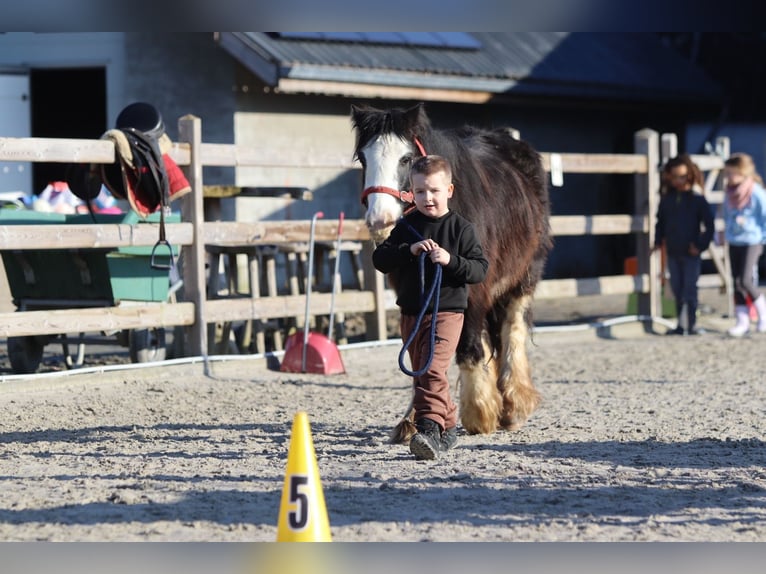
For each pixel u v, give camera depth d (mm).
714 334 18203
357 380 13297
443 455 8891
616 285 17984
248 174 21953
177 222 13430
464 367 9547
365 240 15328
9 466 8445
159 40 22141
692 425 10391
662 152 19359
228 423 10398
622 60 29141
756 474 8273
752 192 17609
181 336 14203
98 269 12883
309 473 6188
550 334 17062
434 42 24156
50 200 16766
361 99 23578
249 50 20312
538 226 10641
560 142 28078
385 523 6844
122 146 12375
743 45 33000
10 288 13781
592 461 8711
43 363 14688
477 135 10906
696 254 17906
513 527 6820
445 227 8406
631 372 14133
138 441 9484
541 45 27469
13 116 22875
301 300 14344
